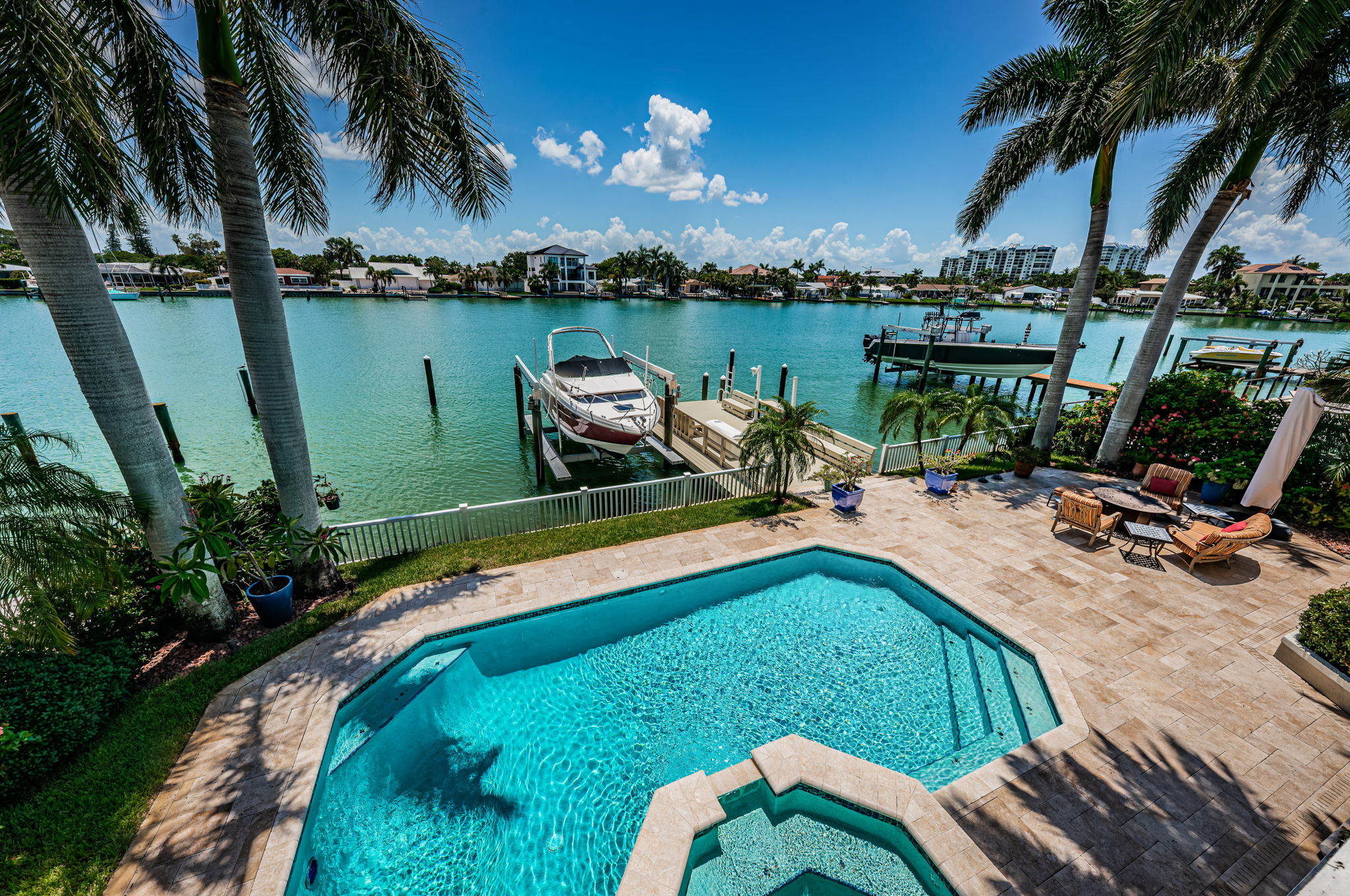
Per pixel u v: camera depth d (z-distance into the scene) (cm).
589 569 902
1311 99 1026
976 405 1353
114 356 557
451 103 676
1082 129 1155
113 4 473
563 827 512
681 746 604
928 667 722
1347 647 605
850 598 875
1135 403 1320
